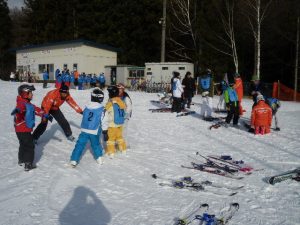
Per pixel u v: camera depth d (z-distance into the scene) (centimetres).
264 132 1206
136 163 823
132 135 1174
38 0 5953
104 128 802
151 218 530
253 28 3183
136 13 4703
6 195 617
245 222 516
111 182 690
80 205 579
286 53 3647
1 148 958
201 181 698
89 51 3978
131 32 4825
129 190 647
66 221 520
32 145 757
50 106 980
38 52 4431
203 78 1588
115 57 4200
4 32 6838
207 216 507
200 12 3797
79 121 1436
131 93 2911
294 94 2700
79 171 760
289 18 3328
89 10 5228
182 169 778
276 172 756
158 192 637
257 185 673
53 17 5606
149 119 1545
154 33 4438
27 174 734
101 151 811
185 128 1325
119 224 512
